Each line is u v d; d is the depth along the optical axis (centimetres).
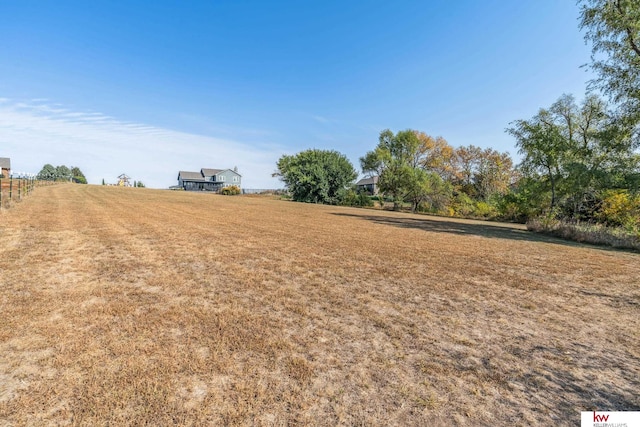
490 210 3600
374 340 354
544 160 1998
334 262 743
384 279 614
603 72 1526
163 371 269
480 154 5516
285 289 523
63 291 457
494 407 243
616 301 525
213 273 598
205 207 2352
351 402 242
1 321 350
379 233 1347
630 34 1404
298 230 1310
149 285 507
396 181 4419
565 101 2159
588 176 1731
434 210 4228
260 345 326
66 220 1196
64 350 296
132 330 345
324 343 340
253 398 240
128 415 214
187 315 395
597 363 319
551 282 639
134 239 899
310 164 4962
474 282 618
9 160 5638
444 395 256
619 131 1570
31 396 229
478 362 313
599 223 1777
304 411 228
